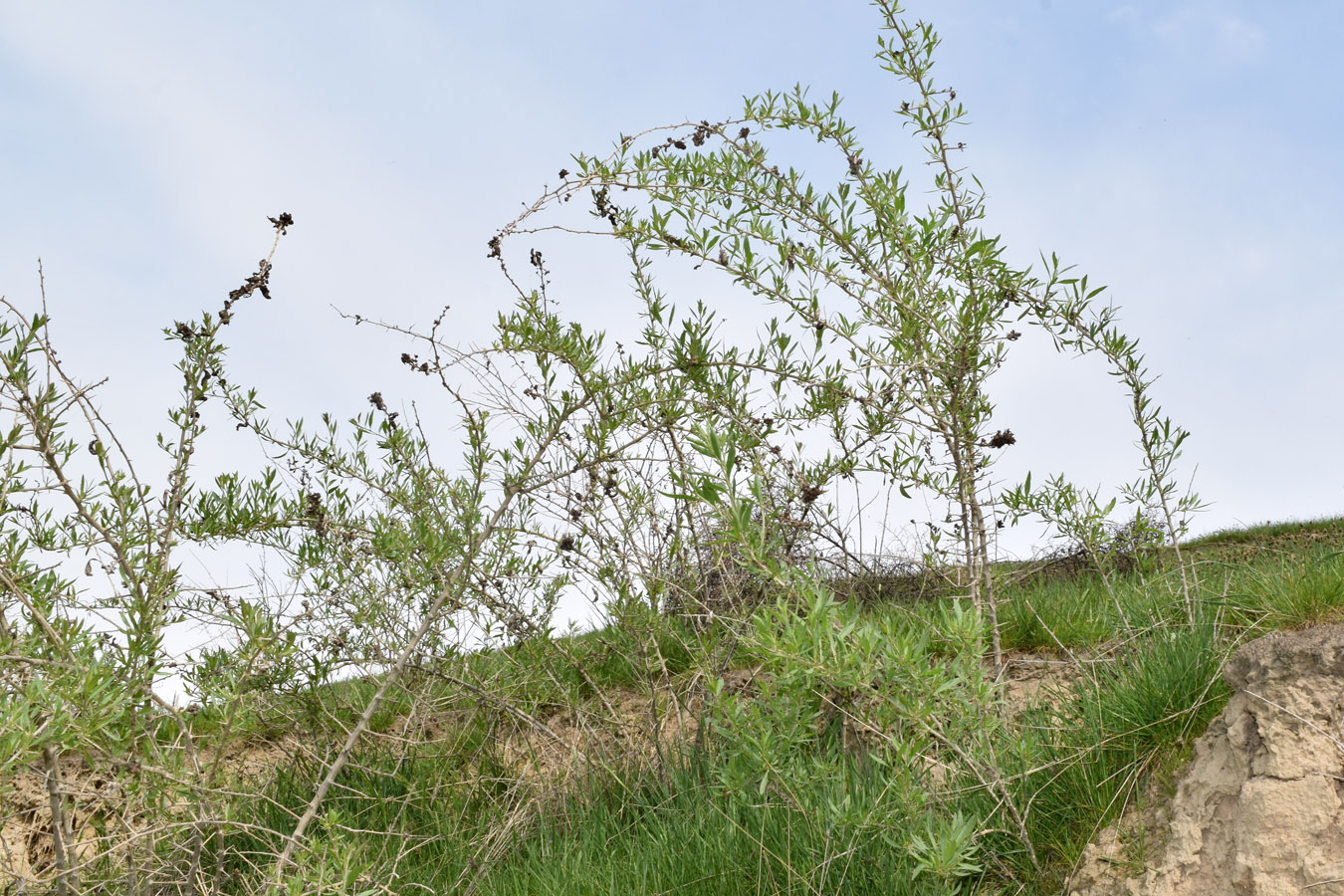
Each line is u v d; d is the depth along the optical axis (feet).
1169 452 11.82
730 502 7.60
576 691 15.33
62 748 8.27
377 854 11.78
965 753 8.73
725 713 9.41
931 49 11.51
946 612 8.53
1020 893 8.86
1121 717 9.85
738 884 9.74
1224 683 9.46
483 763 14.61
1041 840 9.32
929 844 8.01
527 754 14.82
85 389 9.31
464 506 12.34
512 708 13.87
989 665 11.89
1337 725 8.11
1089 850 8.80
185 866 11.22
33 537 10.61
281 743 14.75
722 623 13.08
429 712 14.25
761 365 12.32
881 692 8.14
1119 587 14.58
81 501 9.26
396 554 12.73
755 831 10.44
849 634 7.79
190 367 10.52
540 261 11.90
